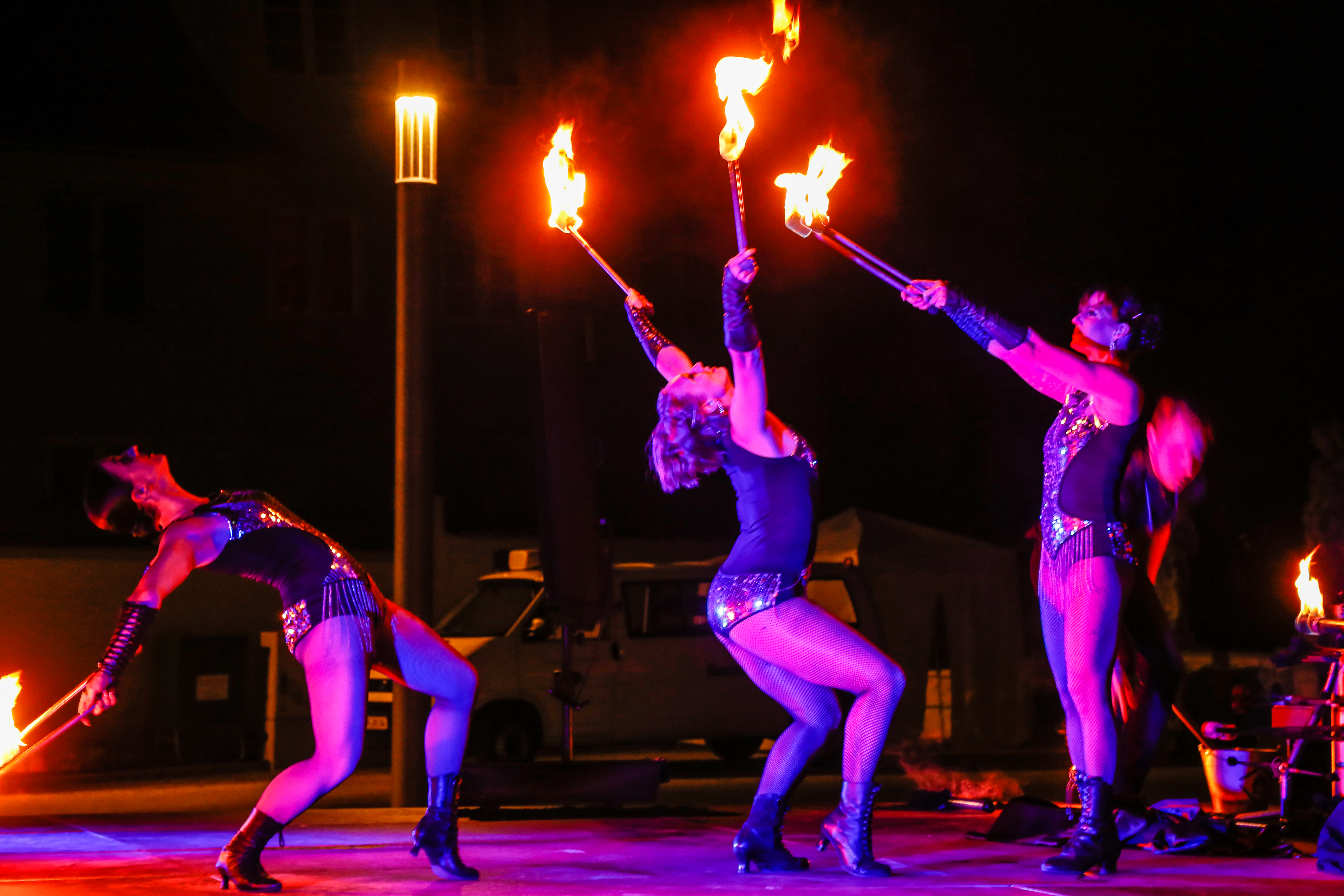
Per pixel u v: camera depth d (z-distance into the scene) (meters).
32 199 18.69
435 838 5.34
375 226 20.17
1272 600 23.69
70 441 18.58
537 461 9.25
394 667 5.35
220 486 18.91
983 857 5.81
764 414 5.25
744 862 5.47
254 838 5.05
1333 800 6.76
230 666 16.64
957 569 17.47
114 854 6.01
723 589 5.35
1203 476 22.69
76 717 4.94
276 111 19.98
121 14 20.25
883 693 5.28
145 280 19.09
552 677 14.89
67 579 16.44
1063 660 5.53
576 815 8.40
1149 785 13.07
